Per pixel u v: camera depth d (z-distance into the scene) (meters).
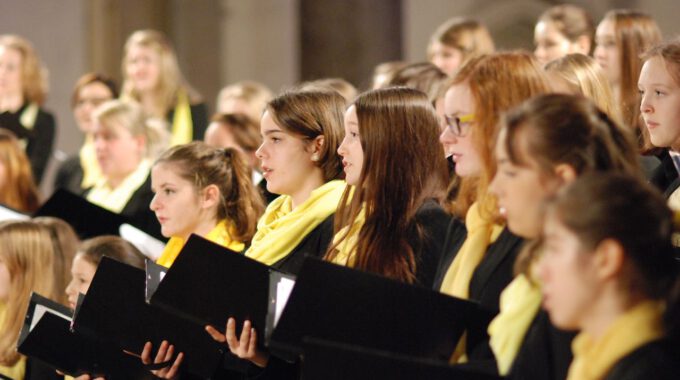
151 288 7.34
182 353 7.81
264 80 20.33
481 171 6.40
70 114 20.81
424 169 7.45
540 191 5.56
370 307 6.28
